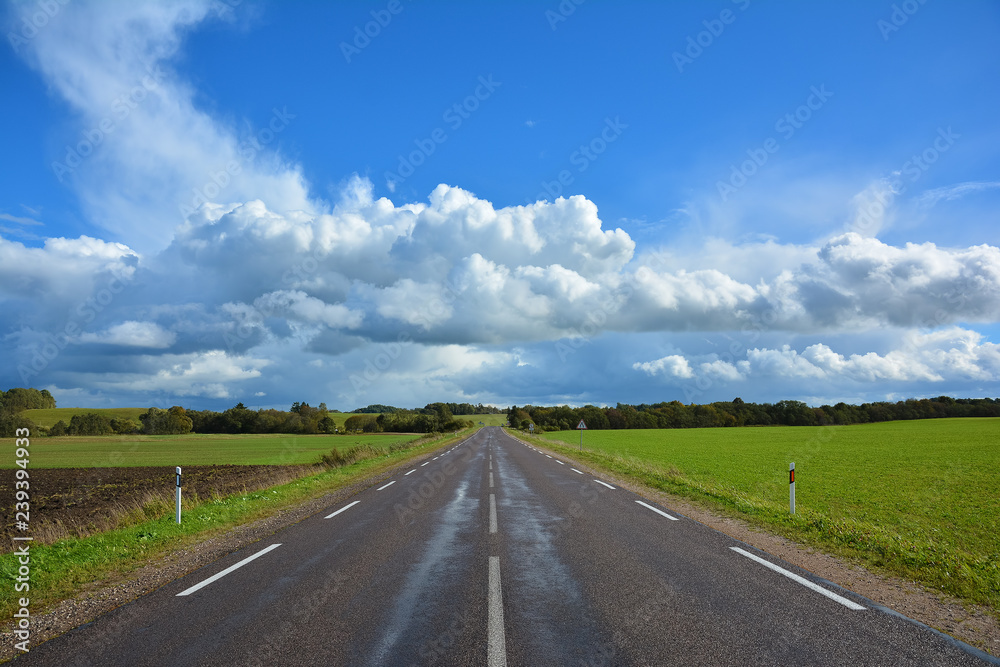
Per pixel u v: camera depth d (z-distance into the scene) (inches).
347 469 912.3
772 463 1151.0
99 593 244.4
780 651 166.7
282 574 262.2
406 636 182.1
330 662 162.7
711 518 403.5
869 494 664.4
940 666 157.2
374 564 278.4
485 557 290.2
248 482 865.5
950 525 471.2
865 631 182.7
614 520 397.1
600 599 217.6
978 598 216.1
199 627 194.1
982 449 1512.1
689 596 220.1
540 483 642.8
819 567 264.2
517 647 171.5
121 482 1034.7
